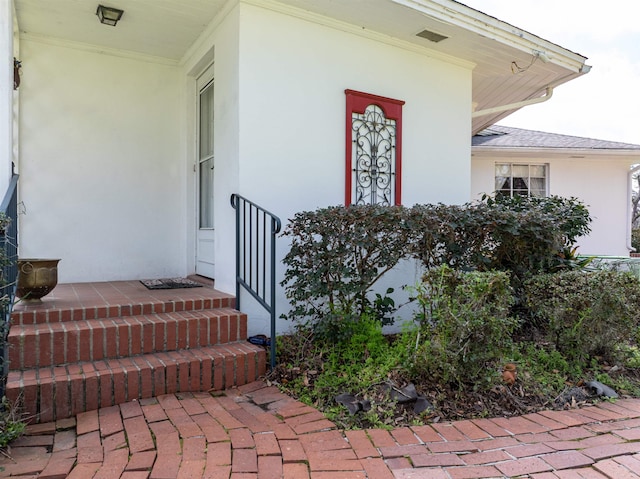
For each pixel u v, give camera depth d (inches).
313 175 170.9
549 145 368.5
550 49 206.5
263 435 93.6
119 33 179.0
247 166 156.6
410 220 136.5
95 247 192.2
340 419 102.4
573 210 182.7
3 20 135.5
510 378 119.7
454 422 102.7
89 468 79.7
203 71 197.0
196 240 207.5
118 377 107.8
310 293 133.6
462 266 148.0
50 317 123.8
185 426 96.6
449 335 113.0
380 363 125.5
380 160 190.2
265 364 130.6
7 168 135.7
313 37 170.2
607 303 131.6
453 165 212.7
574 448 91.0
